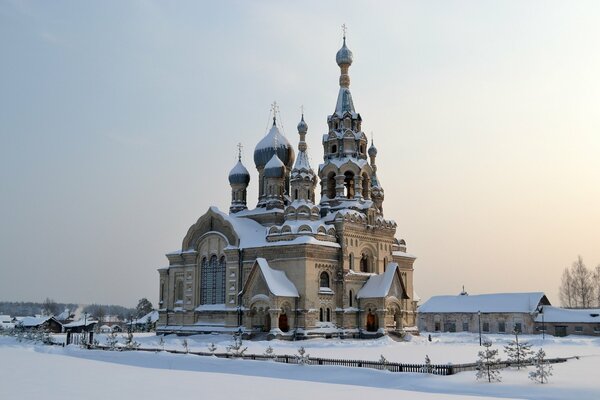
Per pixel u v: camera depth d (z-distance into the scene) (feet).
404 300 373.40
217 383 125.90
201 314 338.54
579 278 615.98
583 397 120.16
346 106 368.27
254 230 342.85
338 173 352.08
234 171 391.65
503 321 460.14
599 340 353.10
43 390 110.63
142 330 492.54
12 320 636.07
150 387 116.78
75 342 274.98
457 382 138.21
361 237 337.11
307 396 108.27
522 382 138.51
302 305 301.43
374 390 119.65
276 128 387.34
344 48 375.66
